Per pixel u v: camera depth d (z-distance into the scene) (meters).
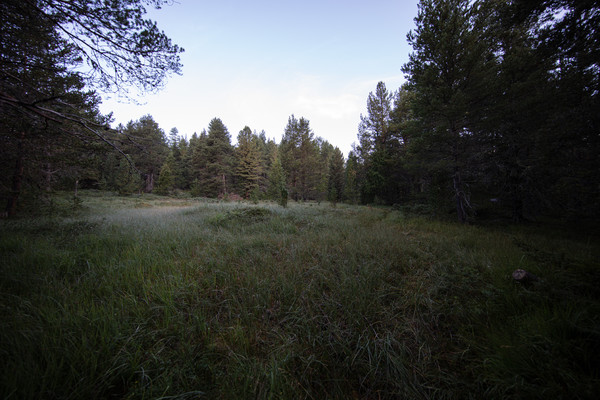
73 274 3.74
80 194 26.39
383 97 26.34
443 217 11.25
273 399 1.80
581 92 6.47
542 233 8.14
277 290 3.44
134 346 2.18
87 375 1.83
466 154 10.35
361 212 13.88
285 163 38.03
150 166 39.72
